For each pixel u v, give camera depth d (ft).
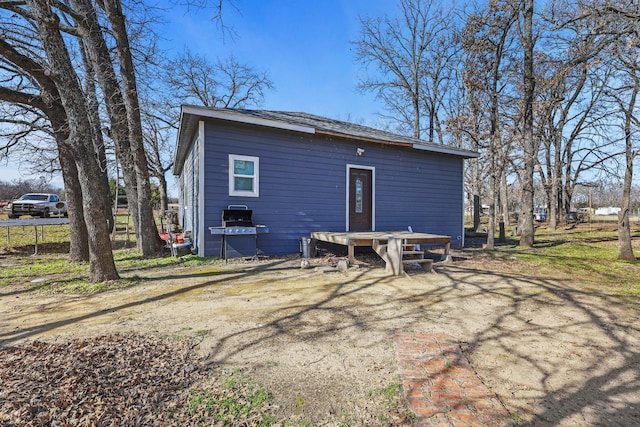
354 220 30.14
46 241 38.73
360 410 6.50
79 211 25.49
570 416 6.45
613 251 33.88
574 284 17.92
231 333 10.38
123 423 6.04
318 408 6.56
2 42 19.62
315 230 28.14
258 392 7.10
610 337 10.37
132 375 7.64
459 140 65.00
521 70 40.04
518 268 23.41
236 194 24.86
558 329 11.02
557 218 76.95
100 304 13.66
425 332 10.55
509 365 8.47
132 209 31.53
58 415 6.17
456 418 6.20
